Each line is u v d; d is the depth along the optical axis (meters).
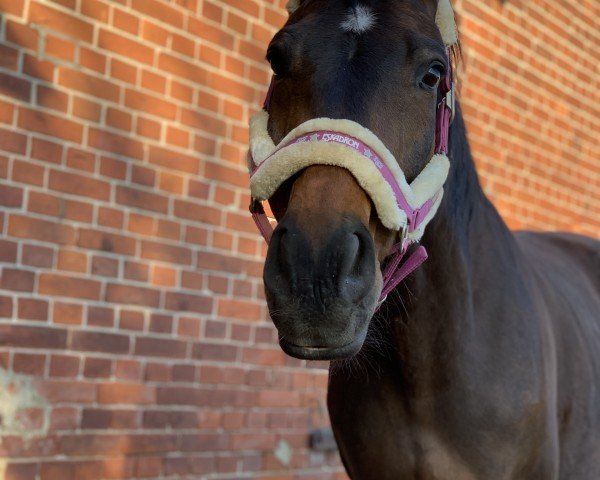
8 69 2.71
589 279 2.65
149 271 3.10
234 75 3.44
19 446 2.71
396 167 1.46
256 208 1.60
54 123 2.83
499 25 4.75
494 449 1.83
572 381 2.11
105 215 2.96
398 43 1.54
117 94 3.02
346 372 1.95
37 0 2.79
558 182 5.23
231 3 3.43
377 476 1.93
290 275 1.32
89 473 2.89
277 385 3.53
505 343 1.87
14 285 2.71
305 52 1.53
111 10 3.00
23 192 2.74
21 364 2.72
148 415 3.07
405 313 1.79
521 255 2.12
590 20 5.49
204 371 3.27
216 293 3.33
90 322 2.91
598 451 2.15
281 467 3.52
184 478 3.18
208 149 3.32
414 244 1.67
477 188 1.95
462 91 4.49
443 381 1.81
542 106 5.08
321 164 1.43
